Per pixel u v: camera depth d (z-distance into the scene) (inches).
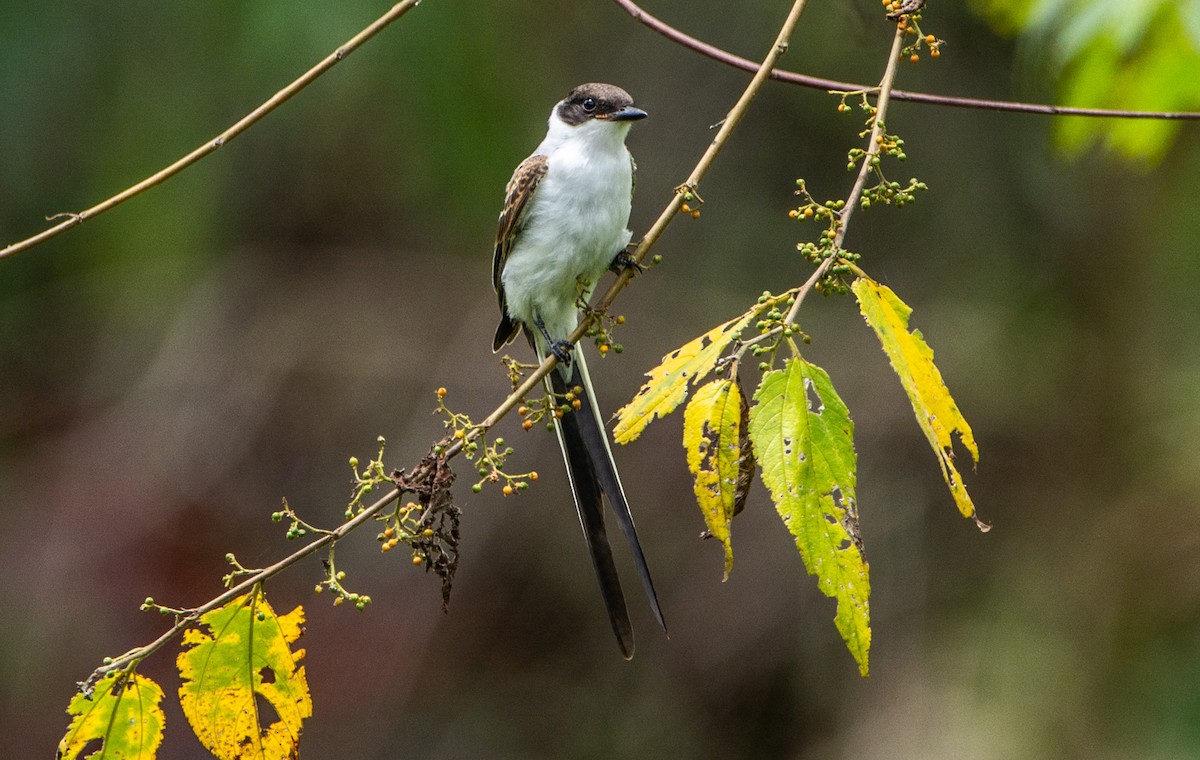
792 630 516.4
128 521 526.6
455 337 539.2
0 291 518.9
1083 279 522.6
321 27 456.4
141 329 543.8
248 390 539.2
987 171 522.3
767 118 521.3
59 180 492.4
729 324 174.1
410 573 541.0
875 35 341.7
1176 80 281.4
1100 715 477.1
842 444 162.7
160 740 187.3
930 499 517.3
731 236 523.2
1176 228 510.0
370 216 544.4
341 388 537.6
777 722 513.3
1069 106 291.6
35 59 480.1
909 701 489.1
